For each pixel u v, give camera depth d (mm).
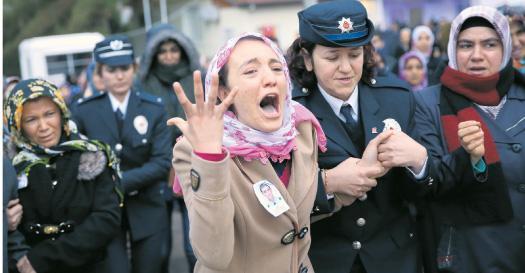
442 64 4129
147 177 5070
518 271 3520
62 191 3902
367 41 3188
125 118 5219
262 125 2699
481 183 3451
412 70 7844
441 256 3555
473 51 3623
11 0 36875
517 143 3557
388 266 3328
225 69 2725
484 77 3586
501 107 3656
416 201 3486
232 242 2564
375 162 3113
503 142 3551
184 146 2668
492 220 3482
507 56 3645
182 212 5969
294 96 3365
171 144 5305
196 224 2512
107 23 33875
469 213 3520
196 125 2459
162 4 27500
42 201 3871
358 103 3379
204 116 2465
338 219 3293
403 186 3338
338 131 3311
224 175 2463
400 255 3369
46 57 16047
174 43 6348
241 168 2744
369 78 3449
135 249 5188
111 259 4480
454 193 3527
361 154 3350
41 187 3881
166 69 6352
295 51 3379
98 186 3992
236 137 2742
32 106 3951
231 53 2715
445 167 3391
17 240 3822
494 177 3449
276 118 2713
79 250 3875
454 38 3699
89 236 3893
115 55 5230
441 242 3561
